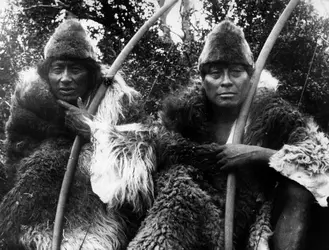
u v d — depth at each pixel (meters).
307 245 1.52
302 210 1.44
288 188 1.46
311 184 1.42
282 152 1.46
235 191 1.52
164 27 2.92
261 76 1.65
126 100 1.73
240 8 2.86
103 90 1.65
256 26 2.86
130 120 1.71
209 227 1.43
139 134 1.60
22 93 1.70
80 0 3.09
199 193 1.46
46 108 1.68
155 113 2.24
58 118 1.68
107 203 1.58
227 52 1.55
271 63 2.78
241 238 1.52
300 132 1.53
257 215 1.50
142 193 1.55
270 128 1.55
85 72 1.70
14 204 1.58
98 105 1.64
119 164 1.55
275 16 2.85
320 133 1.56
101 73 1.72
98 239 1.56
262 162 1.47
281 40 2.76
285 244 1.43
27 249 1.56
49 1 3.08
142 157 1.57
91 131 1.57
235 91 1.56
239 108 1.60
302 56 2.79
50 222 1.56
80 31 1.69
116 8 3.02
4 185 1.69
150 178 1.56
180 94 1.65
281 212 1.48
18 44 2.85
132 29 2.94
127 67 2.61
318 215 1.49
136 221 1.60
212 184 1.54
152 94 2.44
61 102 1.63
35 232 1.55
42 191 1.58
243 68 1.57
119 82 1.74
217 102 1.57
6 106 2.48
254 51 2.78
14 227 1.57
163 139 1.61
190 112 1.62
